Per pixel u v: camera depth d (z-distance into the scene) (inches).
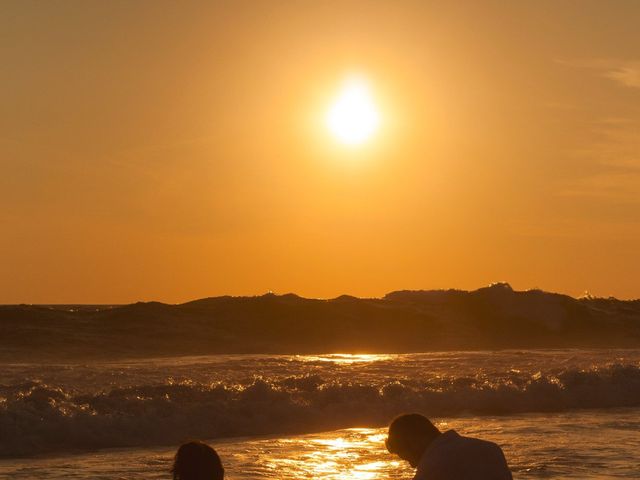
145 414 1107.3
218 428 1115.3
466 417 1253.7
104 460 917.8
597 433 1086.4
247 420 1143.0
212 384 1307.8
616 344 3245.6
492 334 3179.1
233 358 2073.1
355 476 826.2
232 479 802.8
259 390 1224.2
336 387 1282.0
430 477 425.7
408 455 441.4
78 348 2310.5
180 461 378.6
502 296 3373.5
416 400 1305.4
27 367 1614.2
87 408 1088.8
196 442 384.5
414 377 1535.4
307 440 1048.2
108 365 1722.4
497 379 1466.5
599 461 889.5
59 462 904.3
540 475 821.9
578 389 1450.5
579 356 2102.6
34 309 2576.3
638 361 1969.7
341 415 1214.9
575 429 1122.0
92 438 1031.0
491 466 427.5
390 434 443.2
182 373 1535.4
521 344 3149.6
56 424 1031.6
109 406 1116.5
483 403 1350.9
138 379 1434.5
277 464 880.9
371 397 1289.4
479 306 3341.5
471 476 424.2
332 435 1093.8
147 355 2294.5
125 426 1067.9
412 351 2711.6
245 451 960.9
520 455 921.5
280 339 2758.4
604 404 1421.0
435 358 2001.7
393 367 1722.4
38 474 825.5
